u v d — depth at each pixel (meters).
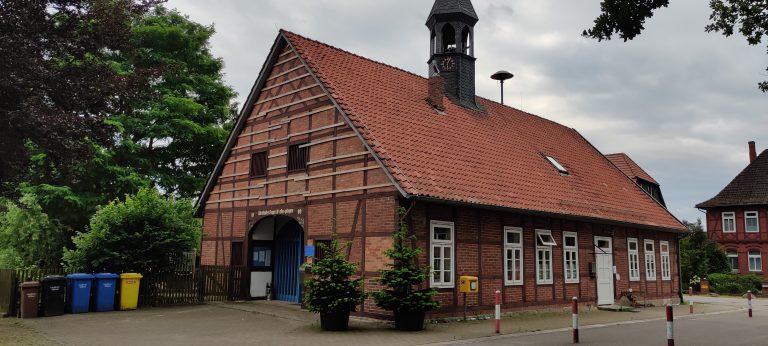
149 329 12.61
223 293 18.66
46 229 23.39
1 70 11.33
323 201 16.55
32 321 13.59
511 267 17.12
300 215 17.28
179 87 29.02
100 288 15.61
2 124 11.52
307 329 12.89
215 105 30.75
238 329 12.77
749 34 9.73
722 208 47.50
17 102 11.87
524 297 17.36
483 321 15.27
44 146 12.23
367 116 16.39
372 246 14.77
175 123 27.64
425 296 13.08
